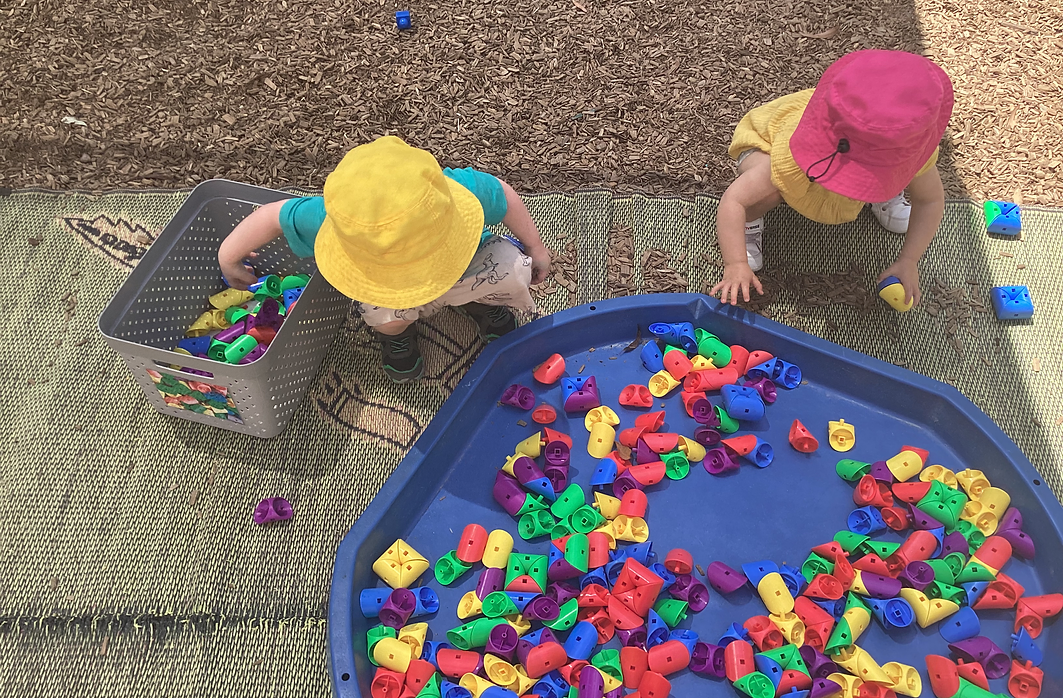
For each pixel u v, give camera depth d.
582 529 1.70
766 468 1.85
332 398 1.94
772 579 1.60
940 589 1.59
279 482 1.83
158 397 1.79
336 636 1.50
